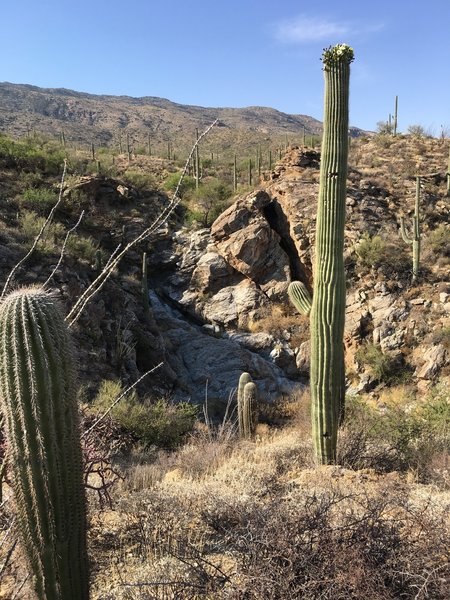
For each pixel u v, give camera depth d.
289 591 3.10
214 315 23.48
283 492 5.45
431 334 19.95
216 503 4.66
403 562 3.23
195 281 24.55
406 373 19.28
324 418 7.21
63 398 2.64
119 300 20.08
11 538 3.67
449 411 9.59
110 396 13.62
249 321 23.22
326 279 7.15
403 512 4.15
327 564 3.23
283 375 21.42
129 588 3.45
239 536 3.71
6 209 21.95
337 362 7.17
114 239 25.11
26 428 2.56
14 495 2.68
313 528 3.54
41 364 2.57
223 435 10.00
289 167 28.33
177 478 6.64
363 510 4.15
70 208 25.17
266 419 16.34
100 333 17.64
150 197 29.98
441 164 30.56
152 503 4.83
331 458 7.23
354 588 3.02
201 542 4.16
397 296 21.70
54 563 2.66
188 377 20.36
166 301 24.50
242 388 12.64
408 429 8.77
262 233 24.28
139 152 50.50
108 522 4.79
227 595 3.12
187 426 13.26
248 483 5.59
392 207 25.97
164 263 25.42
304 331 22.89
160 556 4.05
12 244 18.31
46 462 2.59
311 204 24.89
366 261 23.02
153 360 19.50
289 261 24.52
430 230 24.73
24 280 17.08
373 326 20.91
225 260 24.69
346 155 7.15
